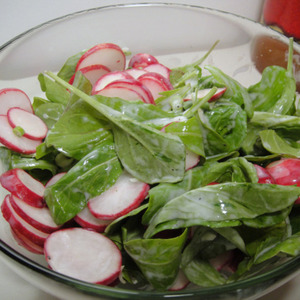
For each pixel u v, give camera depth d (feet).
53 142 0.70
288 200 0.63
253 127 0.81
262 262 0.65
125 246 0.63
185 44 1.11
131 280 0.66
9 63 0.92
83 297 0.54
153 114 0.75
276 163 0.75
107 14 1.04
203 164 0.72
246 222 0.64
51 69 1.02
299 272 0.59
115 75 0.89
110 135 0.72
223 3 1.46
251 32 1.03
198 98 0.82
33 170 0.79
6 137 0.77
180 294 0.52
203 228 0.67
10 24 1.30
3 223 0.71
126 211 0.68
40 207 0.71
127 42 1.09
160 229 0.63
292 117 0.78
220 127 0.76
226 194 0.65
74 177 0.69
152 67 0.99
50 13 1.32
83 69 0.95
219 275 0.65
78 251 0.66
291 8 1.18
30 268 0.55
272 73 0.86
